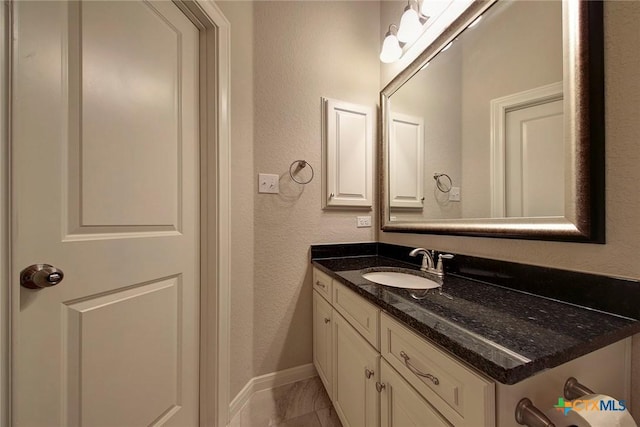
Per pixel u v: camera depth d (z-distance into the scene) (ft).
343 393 3.56
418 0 4.44
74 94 2.34
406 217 4.81
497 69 3.16
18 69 1.94
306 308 5.12
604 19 2.18
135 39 2.86
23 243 2.00
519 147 2.91
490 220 3.22
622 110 2.09
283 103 4.95
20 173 1.97
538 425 1.47
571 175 2.35
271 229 4.83
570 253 2.45
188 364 3.53
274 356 4.86
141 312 2.93
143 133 2.94
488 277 3.22
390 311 2.42
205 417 3.71
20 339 2.00
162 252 3.16
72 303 2.34
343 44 5.49
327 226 5.28
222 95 3.79
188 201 3.53
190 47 3.57
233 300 4.16
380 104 5.65
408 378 2.21
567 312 2.22
